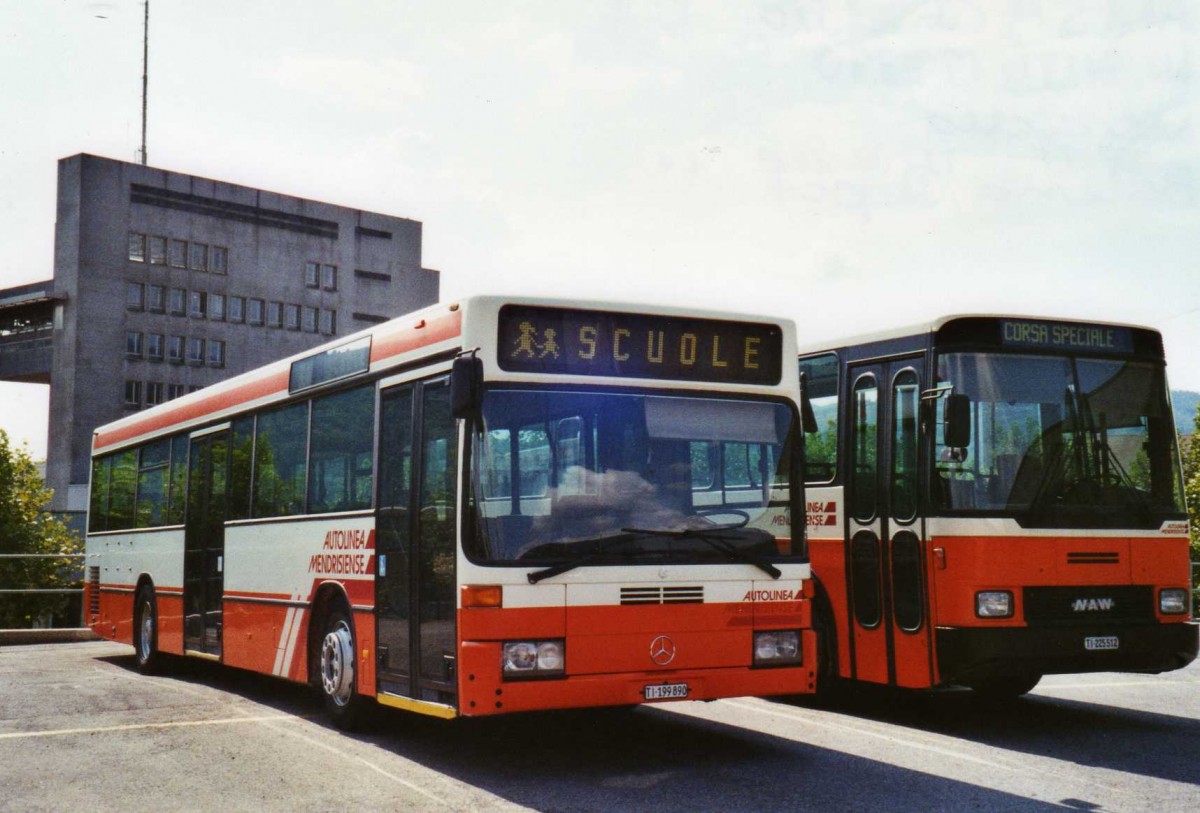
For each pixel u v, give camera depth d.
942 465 10.60
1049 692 13.34
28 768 9.23
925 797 8.02
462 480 8.61
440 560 8.97
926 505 10.66
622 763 9.26
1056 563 10.41
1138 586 10.70
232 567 13.60
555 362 8.96
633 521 8.86
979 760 9.30
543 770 9.00
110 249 99.81
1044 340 10.95
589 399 8.98
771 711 11.96
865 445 11.53
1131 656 10.50
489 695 8.30
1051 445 10.70
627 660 8.65
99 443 19.61
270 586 12.55
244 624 13.18
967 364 10.71
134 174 101.38
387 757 9.59
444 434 9.16
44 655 19.03
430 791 8.30
